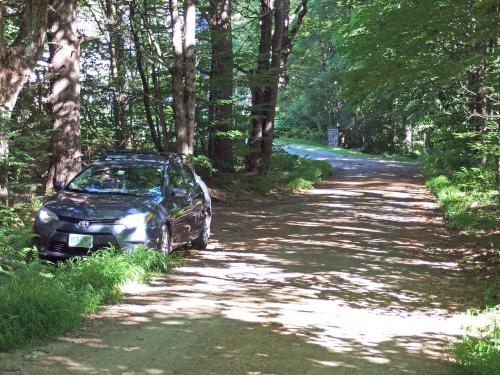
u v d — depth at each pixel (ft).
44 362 14.51
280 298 22.48
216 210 51.88
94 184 29.01
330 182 84.33
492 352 14.97
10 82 27.73
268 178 74.54
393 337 18.03
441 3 22.63
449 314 21.01
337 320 19.74
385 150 184.65
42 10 28.04
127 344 16.24
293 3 115.03
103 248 24.84
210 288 23.58
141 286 23.29
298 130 207.21
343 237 38.27
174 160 32.42
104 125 60.85
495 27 22.84
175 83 49.52
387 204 57.93
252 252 32.60
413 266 29.43
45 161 41.83
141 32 58.39
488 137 42.50
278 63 74.95
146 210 26.20
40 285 18.20
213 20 64.34
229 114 65.21
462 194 55.42
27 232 23.08
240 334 17.61
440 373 14.97
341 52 35.22
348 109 28.19
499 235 36.78
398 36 24.41
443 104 62.23
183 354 15.61
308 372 14.58
